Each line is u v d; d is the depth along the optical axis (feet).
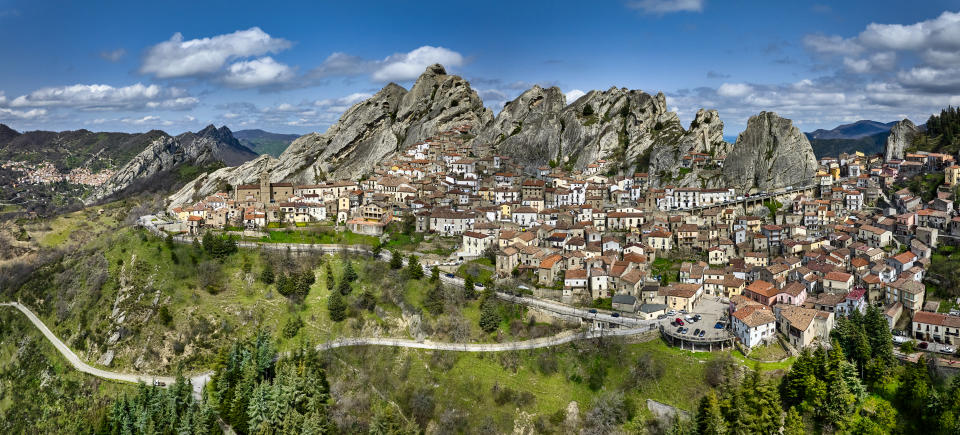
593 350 551.59
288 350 599.16
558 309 611.06
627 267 652.48
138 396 531.09
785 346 536.42
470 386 540.52
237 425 500.33
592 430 489.67
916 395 461.37
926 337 545.03
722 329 556.51
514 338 590.14
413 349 586.04
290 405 510.99
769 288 621.31
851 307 587.27
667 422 481.46
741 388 472.85
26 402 609.42
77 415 568.41
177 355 601.21
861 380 504.43
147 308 641.81
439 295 641.40
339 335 615.98
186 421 496.64
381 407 531.09
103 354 616.39
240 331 625.00
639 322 576.20
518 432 501.15
